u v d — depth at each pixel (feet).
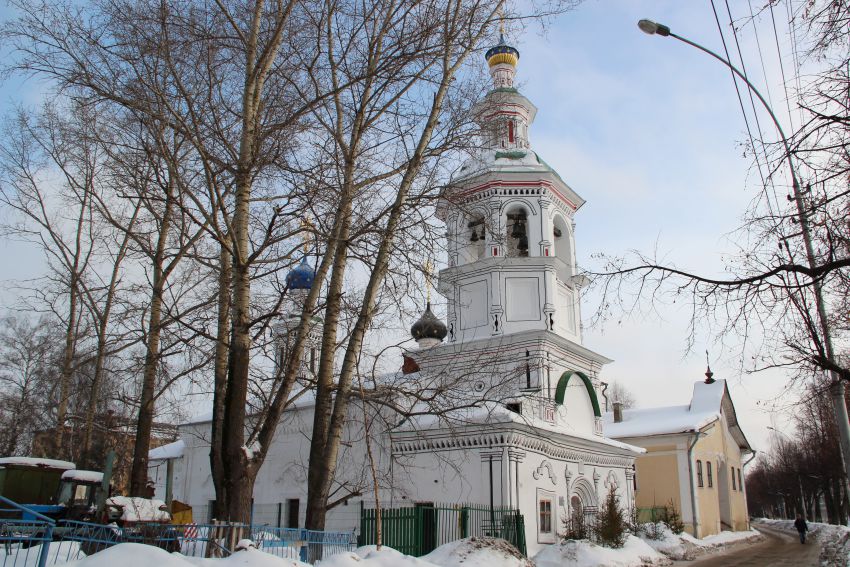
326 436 44.16
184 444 108.99
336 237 41.63
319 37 43.78
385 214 42.50
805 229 32.78
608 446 89.51
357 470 79.51
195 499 103.19
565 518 78.48
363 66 45.47
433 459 74.74
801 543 126.31
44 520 33.19
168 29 41.24
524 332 82.02
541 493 74.74
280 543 38.99
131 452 99.40
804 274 33.58
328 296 45.83
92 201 62.90
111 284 70.13
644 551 77.66
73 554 36.42
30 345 100.01
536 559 67.36
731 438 158.10
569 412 86.22
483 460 71.36
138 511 48.75
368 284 45.73
